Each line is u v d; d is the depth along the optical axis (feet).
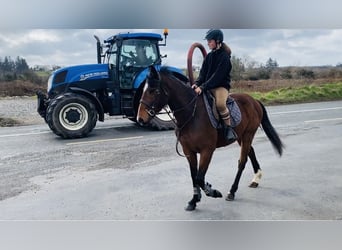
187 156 11.16
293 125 24.56
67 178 14.07
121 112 23.63
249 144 12.67
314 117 27.68
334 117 27.53
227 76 11.48
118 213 10.78
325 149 18.19
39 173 14.75
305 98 37.45
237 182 12.00
